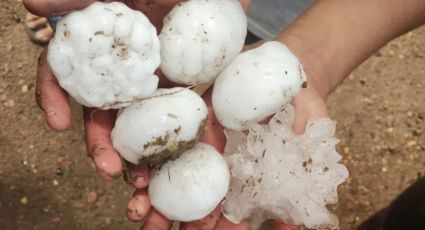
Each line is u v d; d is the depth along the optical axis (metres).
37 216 0.47
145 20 0.26
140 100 0.26
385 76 0.56
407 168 0.52
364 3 0.35
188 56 0.27
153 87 0.26
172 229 0.47
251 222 0.30
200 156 0.27
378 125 0.54
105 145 0.27
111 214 0.48
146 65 0.26
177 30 0.27
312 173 0.29
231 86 0.28
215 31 0.27
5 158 0.48
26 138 0.49
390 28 0.36
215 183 0.27
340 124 0.53
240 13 0.29
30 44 0.52
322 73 0.33
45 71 0.26
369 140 0.53
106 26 0.24
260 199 0.29
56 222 0.47
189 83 0.29
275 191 0.28
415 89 0.55
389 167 0.52
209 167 0.27
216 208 0.29
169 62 0.27
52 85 0.26
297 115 0.30
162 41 0.27
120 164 0.27
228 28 0.28
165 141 0.26
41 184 0.48
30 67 0.51
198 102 0.27
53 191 0.48
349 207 0.50
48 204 0.48
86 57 0.25
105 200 0.48
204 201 0.27
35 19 0.50
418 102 0.55
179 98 0.27
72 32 0.24
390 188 0.51
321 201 0.29
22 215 0.47
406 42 0.57
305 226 0.29
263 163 0.29
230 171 0.29
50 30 0.51
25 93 0.50
